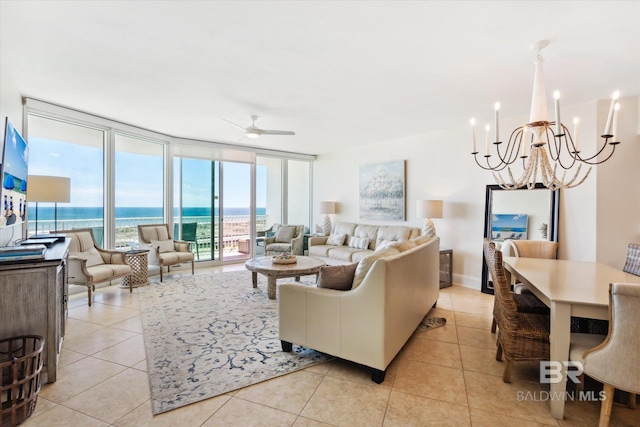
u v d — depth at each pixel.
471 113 4.05
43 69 2.82
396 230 5.35
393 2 1.86
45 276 2.03
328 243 6.11
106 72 2.88
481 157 4.55
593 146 3.56
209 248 6.23
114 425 1.67
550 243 3.43
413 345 2.72
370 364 2.11
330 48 2.41
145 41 2.33
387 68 2.76
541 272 2.51
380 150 5.94
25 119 3.56
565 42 2.29
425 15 1.98
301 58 2.58
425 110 3.94
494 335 2.94
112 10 1.96
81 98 3.57
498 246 4.30
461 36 2.22
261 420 1.72
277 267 3.81
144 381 2.09
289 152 6.93
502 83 3.07
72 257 3.62
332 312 2.26
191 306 3.67
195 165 6.00
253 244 6.66
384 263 2.06
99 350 2.54
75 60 2.65
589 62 2.61
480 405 1.88
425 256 3.10
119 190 4.84
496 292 2.39
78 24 2.12
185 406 1.83
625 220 3.54
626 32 2.15
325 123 4.55
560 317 1.79
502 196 4.31
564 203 3.79
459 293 4.38
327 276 2.40
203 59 2.61
